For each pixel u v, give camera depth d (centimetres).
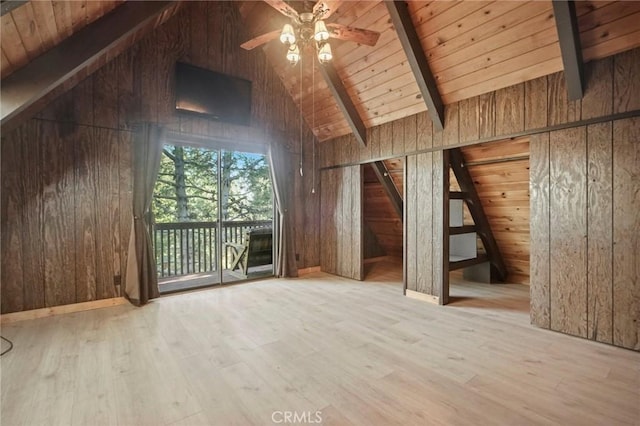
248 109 463
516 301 381
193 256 532
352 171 496
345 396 188
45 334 278
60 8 220
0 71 233
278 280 490
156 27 388
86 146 348
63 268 336
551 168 282
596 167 257
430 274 380
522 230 419
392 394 189
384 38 351
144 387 197
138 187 371
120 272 369
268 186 735
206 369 219
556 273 282
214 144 446
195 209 674
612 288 252
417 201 395
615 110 246
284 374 212
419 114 393
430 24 308
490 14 272
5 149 307
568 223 274
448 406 177
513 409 174
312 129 544
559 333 280
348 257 508
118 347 252
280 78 502
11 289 310
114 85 364
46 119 326
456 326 298
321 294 411
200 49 427
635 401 181
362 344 258
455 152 372
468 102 342
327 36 237
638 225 238
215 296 400
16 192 313
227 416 170
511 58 289
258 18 447
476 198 418
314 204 554
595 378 205
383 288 443
